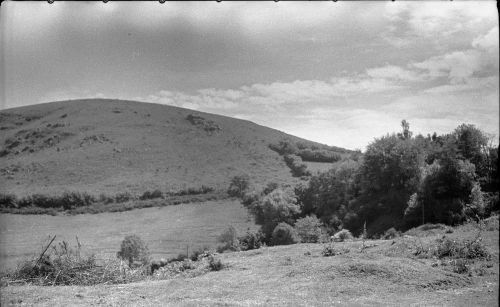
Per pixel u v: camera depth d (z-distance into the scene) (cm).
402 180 6662
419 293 1745
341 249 2828
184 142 12875
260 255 2997
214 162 12069
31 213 10194
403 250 2580
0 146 12550
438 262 2250
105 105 14300
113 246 8188
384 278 1953
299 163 11131
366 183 7100
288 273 2177
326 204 7962
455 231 3425
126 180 11438
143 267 3134
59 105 14725
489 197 4912
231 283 2048
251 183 10825
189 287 1959
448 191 5228
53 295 1708
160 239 8562
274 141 12769
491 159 5400
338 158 11106
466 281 1912
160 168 11931
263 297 1734
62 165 11981
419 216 5372
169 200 10700
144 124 13812
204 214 9744
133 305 1577
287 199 8362
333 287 1853
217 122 13925
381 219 6412
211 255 2906
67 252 2433
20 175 11688
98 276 2311
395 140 7000
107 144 12475
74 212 10319
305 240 6956
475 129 5572
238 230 8550
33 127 13250
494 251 2384
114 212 10362
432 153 6700
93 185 11375
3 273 2055
